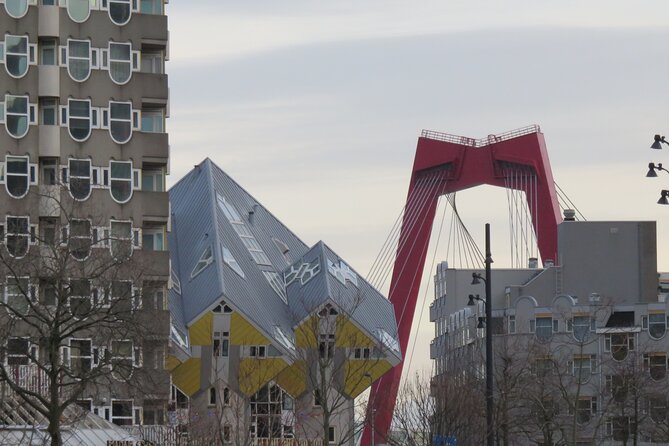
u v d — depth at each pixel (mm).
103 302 172625
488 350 186250
